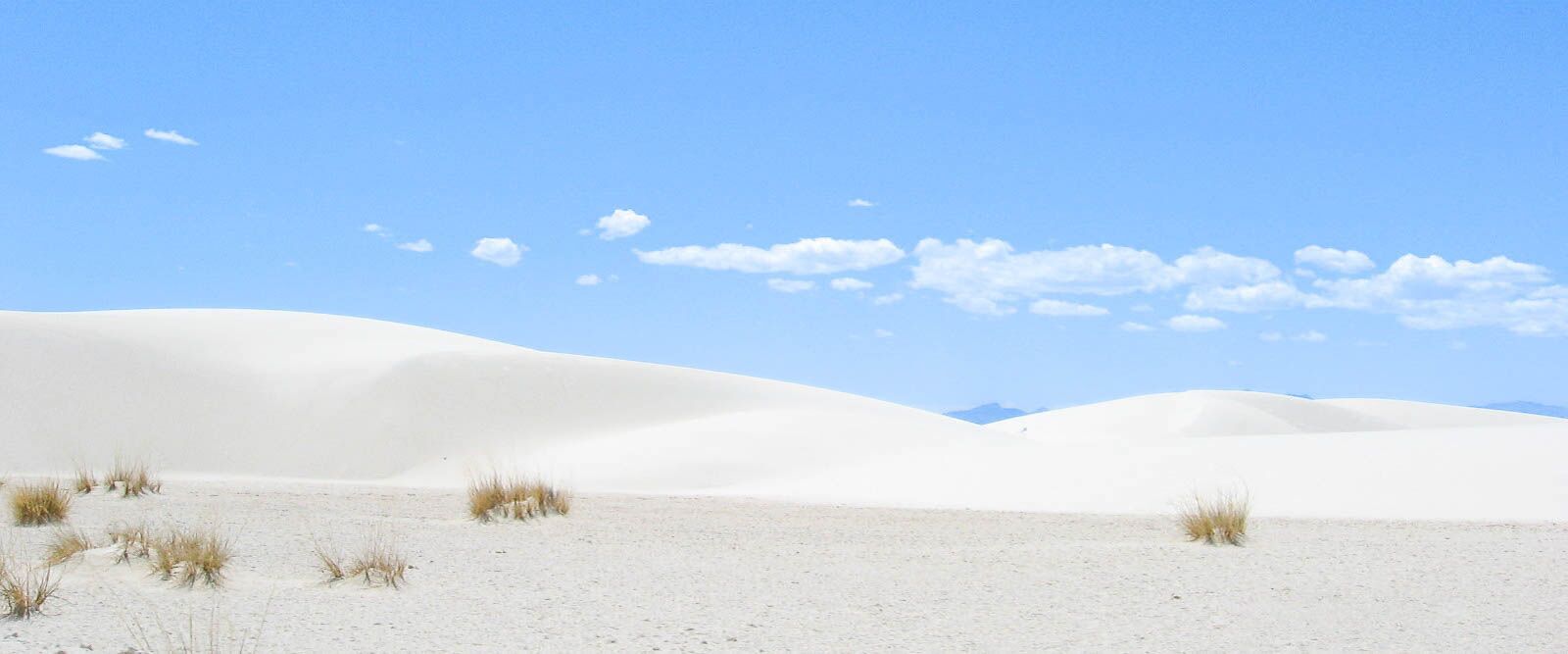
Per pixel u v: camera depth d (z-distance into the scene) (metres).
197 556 9.91
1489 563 12.41
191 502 18.81
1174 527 17.83
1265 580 10.97
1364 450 32.41
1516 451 30.19
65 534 12.10
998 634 8.14
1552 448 30.30
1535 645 7.86
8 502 14.81
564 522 17.00
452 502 21.30
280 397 50.22
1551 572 11.66
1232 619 8.85
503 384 52.50
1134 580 10.95
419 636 7.72
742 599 9.57
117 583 9.64
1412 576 11.34
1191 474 30.41
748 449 42.53
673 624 8.38
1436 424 116.56
